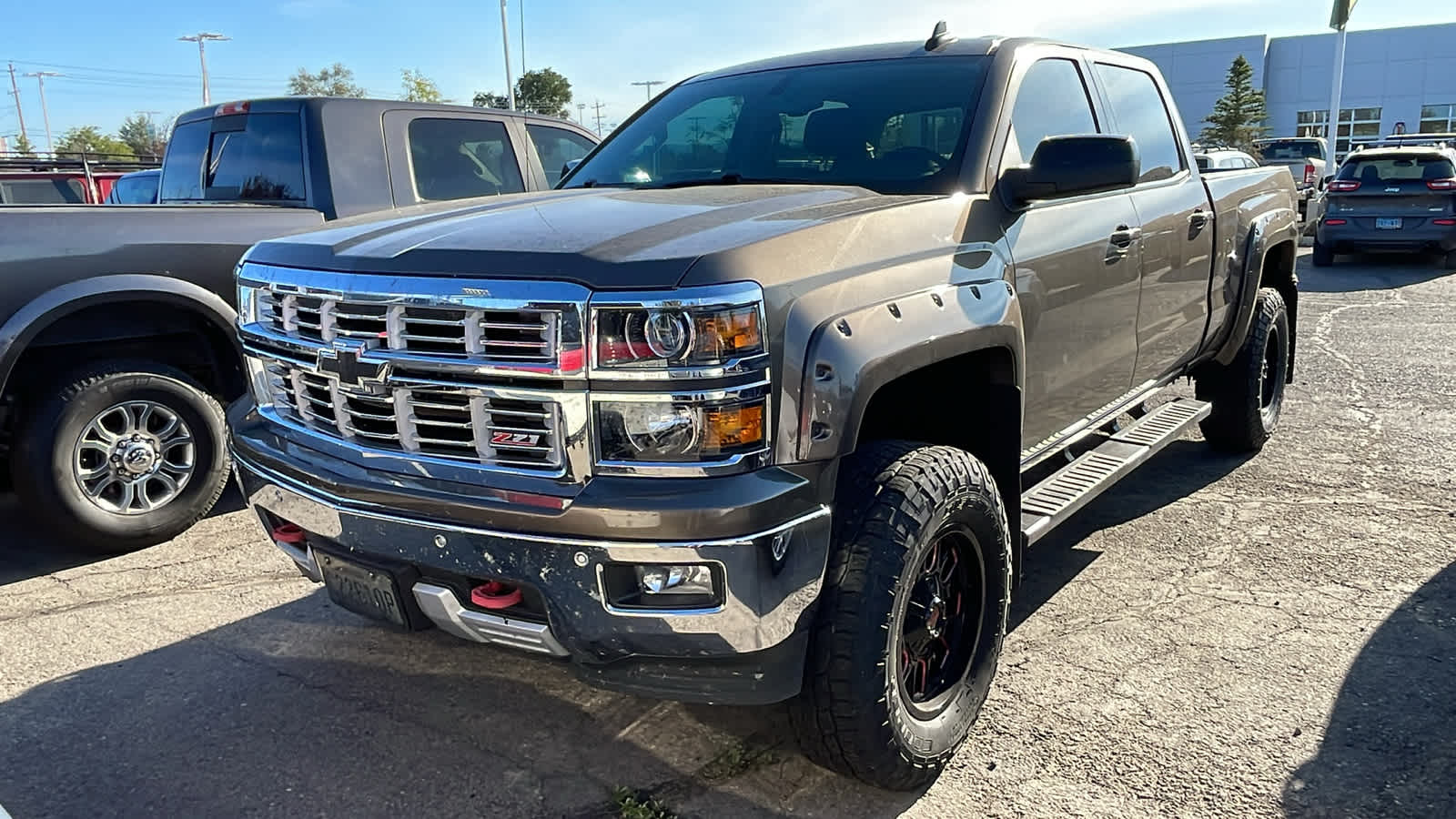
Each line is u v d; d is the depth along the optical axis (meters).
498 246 2.42
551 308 2.24
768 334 2.26
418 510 2.42
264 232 4.81
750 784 2.78
